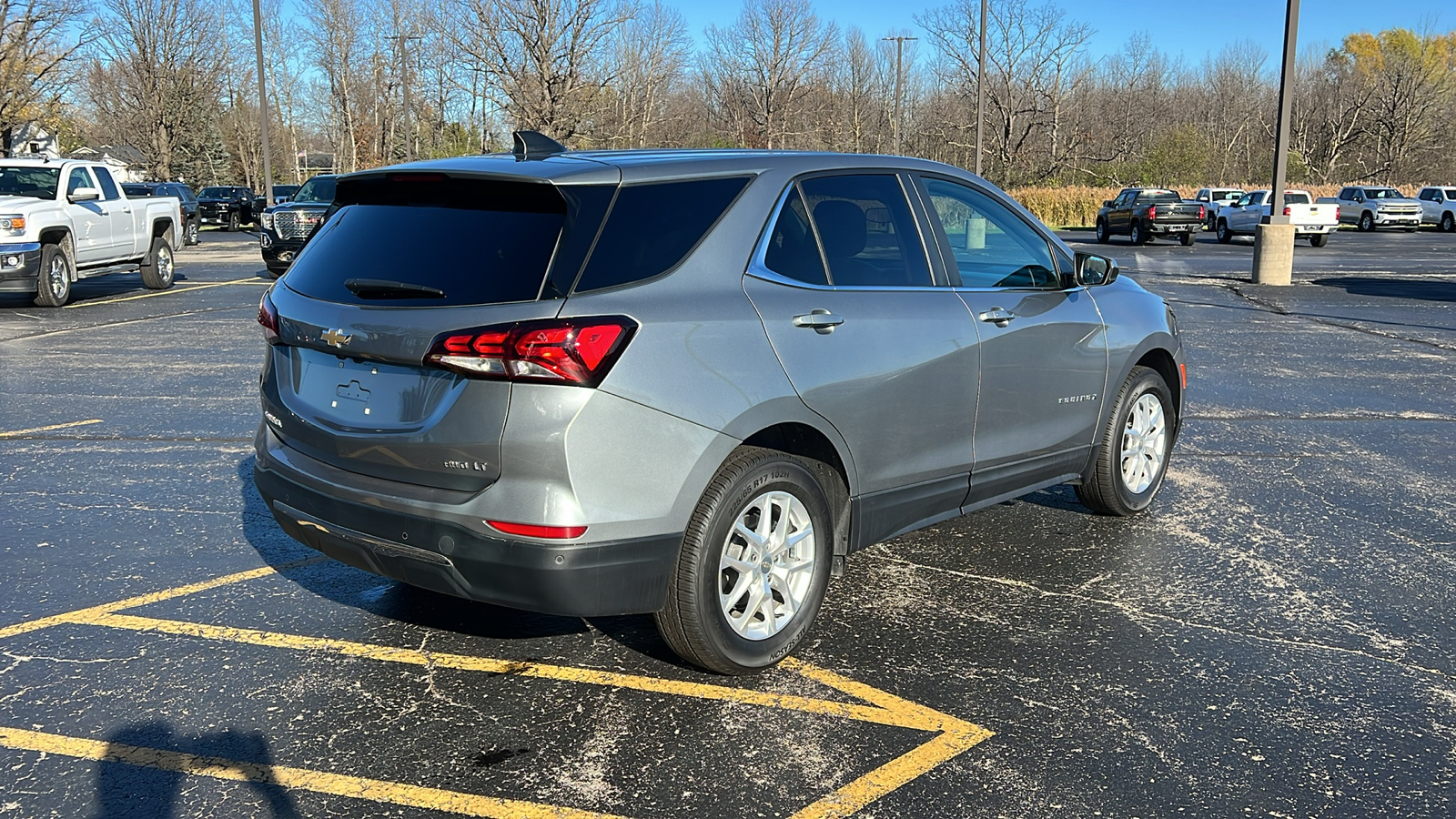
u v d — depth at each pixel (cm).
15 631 430
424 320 339
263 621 442
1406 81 7419
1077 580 492
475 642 423
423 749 340
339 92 7494
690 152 402
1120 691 381
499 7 3722
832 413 391
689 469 348
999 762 333
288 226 1977
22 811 304
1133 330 550
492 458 330
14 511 589
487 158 386
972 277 468
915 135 7319
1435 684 387
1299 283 2091
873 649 416
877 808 307
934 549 535
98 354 1149
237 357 1132
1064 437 516
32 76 5309
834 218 414
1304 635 430
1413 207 4497
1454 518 589
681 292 354
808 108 7162
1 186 1583
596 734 349
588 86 3838
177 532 555
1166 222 3619
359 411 361
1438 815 306
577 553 331
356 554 373
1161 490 641
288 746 341
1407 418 856
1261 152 7881
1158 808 308
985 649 416
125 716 361
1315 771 329
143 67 7019
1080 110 6506
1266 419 853
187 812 304
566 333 325
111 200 1725
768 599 386
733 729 353
